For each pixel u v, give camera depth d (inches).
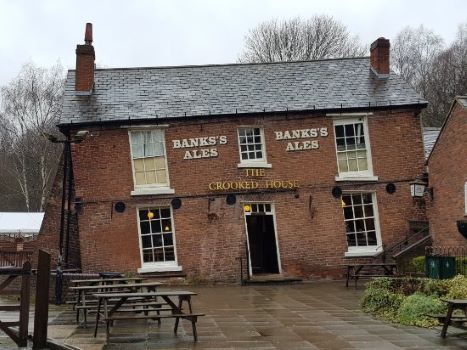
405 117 824.3
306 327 436.8
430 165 737.0
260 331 419.8
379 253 797.2
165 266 770.8
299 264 787.4
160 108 797.9
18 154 2128.4
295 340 385.7
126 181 776.3
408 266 732.7
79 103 796.6
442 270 587.2
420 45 2415.1
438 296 491.8
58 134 2094.0
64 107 787.4
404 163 817.5
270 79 871.7
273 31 2046.0
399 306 487.5
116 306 377.1
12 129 2149.4
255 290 697.6
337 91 844.6
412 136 822.5
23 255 959.0
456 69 2043.6
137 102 807.1
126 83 845.2
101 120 769.6
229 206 786.8
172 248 783.1
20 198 2229.3
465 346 366.9
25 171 2070.6
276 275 792.3
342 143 821.9
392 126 821.2
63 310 549.6
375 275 764.0
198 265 772.6
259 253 855.7
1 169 2240.4
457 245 678.5
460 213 671.8
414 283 528.1
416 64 2321.6
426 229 800.9
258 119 805.2
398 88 845.8
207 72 881.5
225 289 713.6
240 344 371.9
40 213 1676.9
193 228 778.2
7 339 392.8
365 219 813.2
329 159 808.9
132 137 790.5
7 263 953.5
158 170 791.1
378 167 814.5
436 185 723.4
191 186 784.9
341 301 585.9
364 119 822.5
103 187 772.0
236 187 787.4
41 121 2137.1
